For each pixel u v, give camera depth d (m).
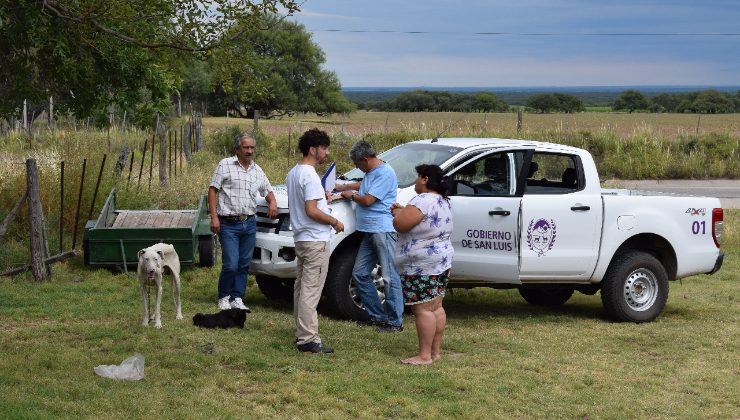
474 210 9.49
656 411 6.69
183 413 5.98
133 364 6.94
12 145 23.06
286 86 74.12
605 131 33.25
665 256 10.51
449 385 7.07
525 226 9.63
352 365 7.54
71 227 13.00
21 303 9.47
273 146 28.78
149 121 11.05
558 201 9.77
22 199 11.00
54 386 6.42
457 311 10.67
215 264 12.07
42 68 9.39
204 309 9.46
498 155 9.75
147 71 10.12
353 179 10.23
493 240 9.56
